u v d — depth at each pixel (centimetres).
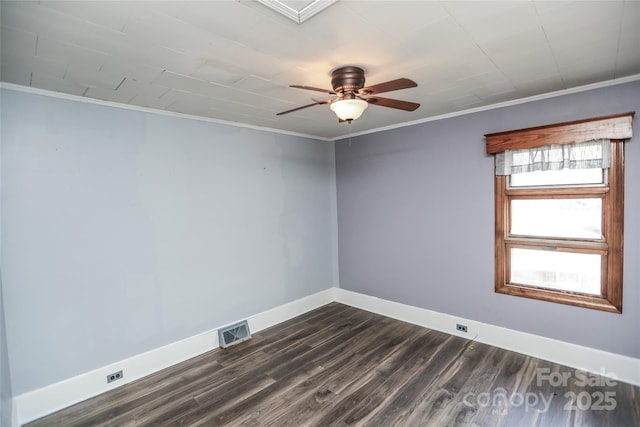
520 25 161
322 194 446
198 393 256
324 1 136
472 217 327
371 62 201
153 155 289
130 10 139
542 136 272
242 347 332
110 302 266
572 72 226
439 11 146
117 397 253
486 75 229
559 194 277
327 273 456
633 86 238
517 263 306
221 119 333
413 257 377
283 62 198
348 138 436
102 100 258
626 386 246
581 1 141
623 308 251
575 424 209
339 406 235
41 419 230
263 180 378
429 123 352
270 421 221
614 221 252
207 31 159
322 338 347
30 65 192
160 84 229
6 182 219
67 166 243
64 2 132
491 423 212
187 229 313
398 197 386
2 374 186
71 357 247
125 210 273
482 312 325
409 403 235
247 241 363
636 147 241
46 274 235
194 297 319
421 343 328
